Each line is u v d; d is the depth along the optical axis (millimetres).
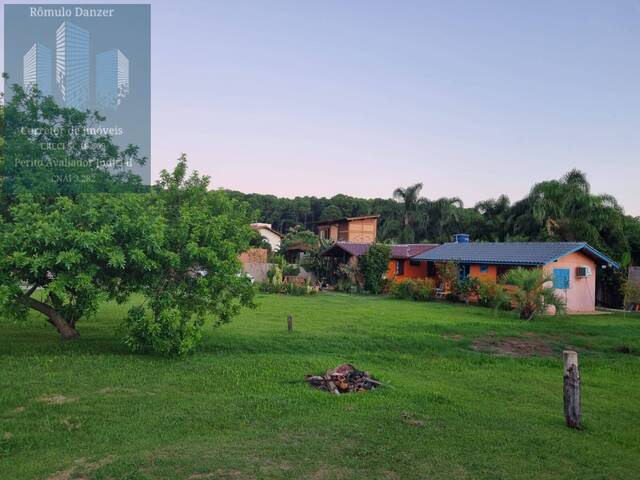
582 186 34031
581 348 15328
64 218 10609
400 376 10938
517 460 6410
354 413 8055
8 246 10430
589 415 8617
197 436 6922
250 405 8336
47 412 7758
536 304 20641
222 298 12930
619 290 26078
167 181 13547
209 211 13242
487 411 8516
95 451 6344
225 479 5621
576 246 25625
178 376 10117
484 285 25688
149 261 11219
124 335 12352
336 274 36438
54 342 12953
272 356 12227
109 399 8477
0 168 11625
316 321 18156
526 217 37875
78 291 11422
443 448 6695
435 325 17625
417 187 50844
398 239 49719
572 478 5953
